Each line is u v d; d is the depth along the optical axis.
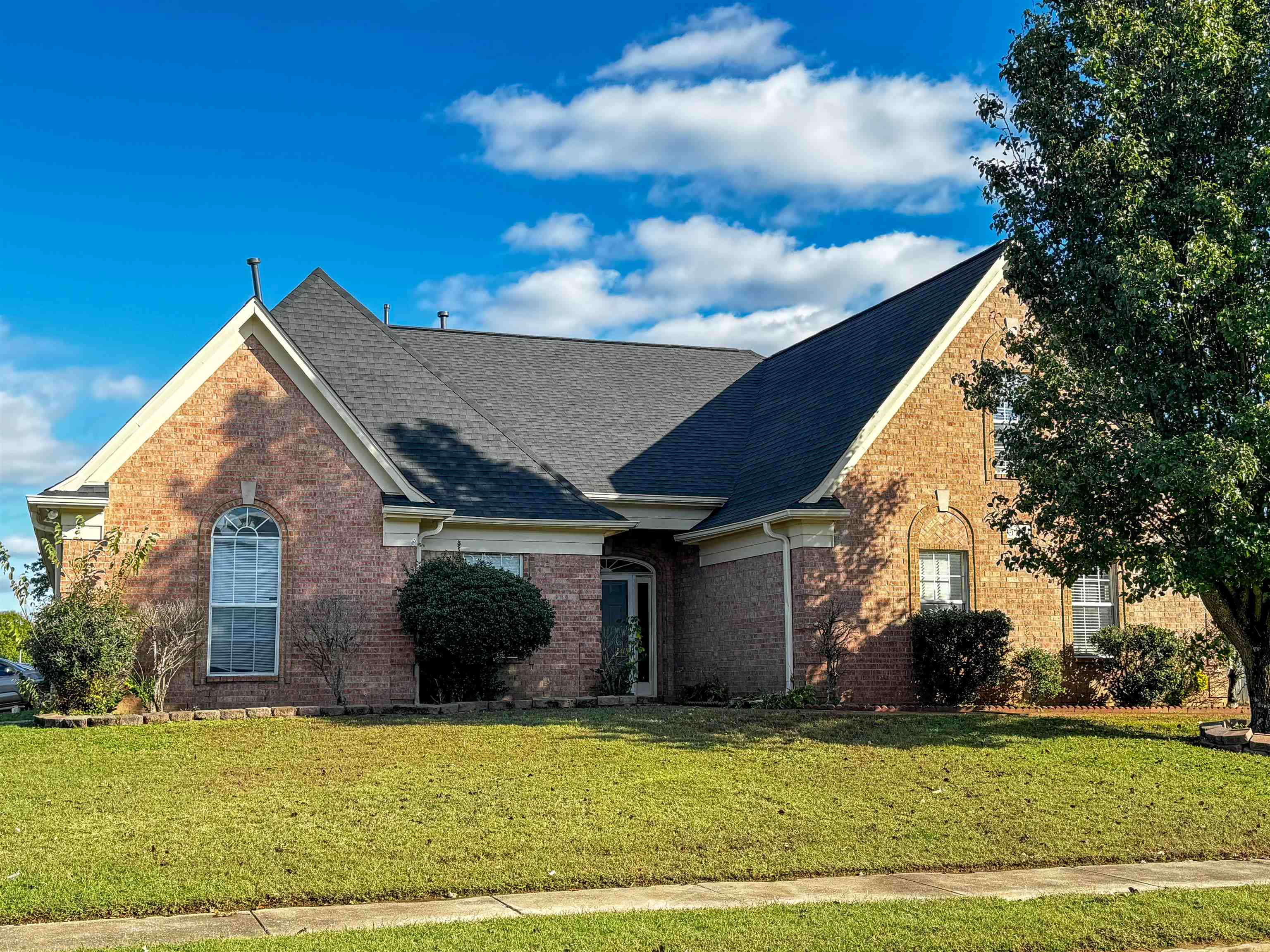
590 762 15.26
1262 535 16.44
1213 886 10.92
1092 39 17.56
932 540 22.53
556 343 30.02
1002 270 23.27
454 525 21.73
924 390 22.81
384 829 11.91
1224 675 24.19
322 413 20.44
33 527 21.05
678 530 25.44
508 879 10.51
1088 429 17.27
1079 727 19.08
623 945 8.55
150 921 9.24
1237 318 16.45
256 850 11.05
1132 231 17.33
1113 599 24.06
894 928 9.14
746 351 31.89
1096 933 9.23
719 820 12.71
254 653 19.73
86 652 17.91
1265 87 16.41
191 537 19.44
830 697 21.17
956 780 15.02
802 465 23.42
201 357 19.80
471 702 19.92
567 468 25.30
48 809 12.57
